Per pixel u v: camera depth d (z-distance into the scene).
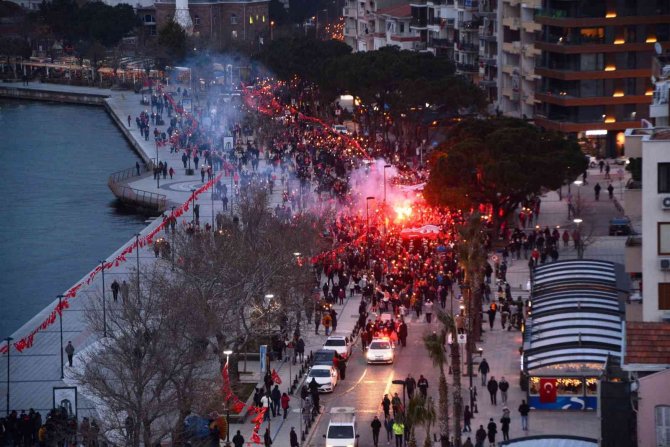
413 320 178.88
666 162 132.50
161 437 128.12
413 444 121.94
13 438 137.38
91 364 149.50
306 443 137.25
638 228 145.88
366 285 190.50
